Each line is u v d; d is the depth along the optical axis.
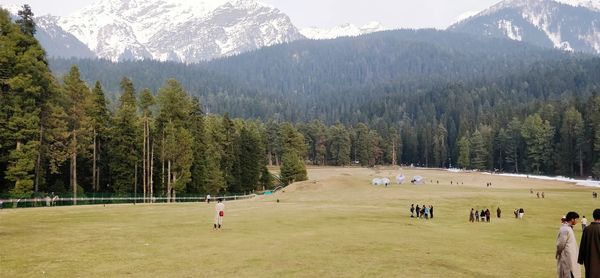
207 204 68.94
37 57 58.94
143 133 81.50
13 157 54.94
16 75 55.72
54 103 66.25
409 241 30.12
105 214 45.41
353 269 19.88
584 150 152.00
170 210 53.66
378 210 60.28
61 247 24.50
